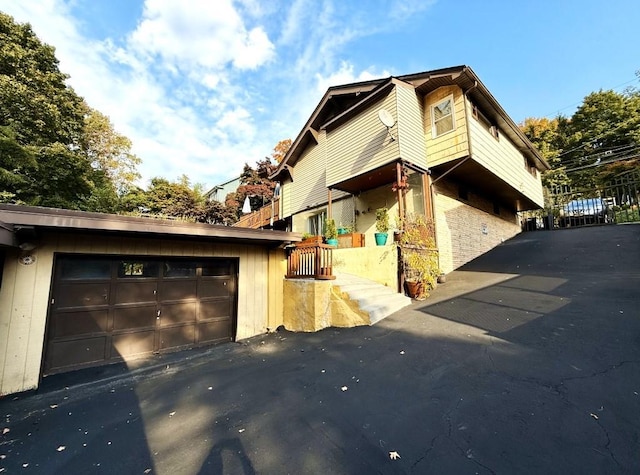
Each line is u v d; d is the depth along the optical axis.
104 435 2.84
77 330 5.02
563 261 7.62
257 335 6.70
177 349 5.95
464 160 8.43
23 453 2.62
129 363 5.23
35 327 4.52
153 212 23.00
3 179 9.34
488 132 9.69
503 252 10.48
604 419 2.22
